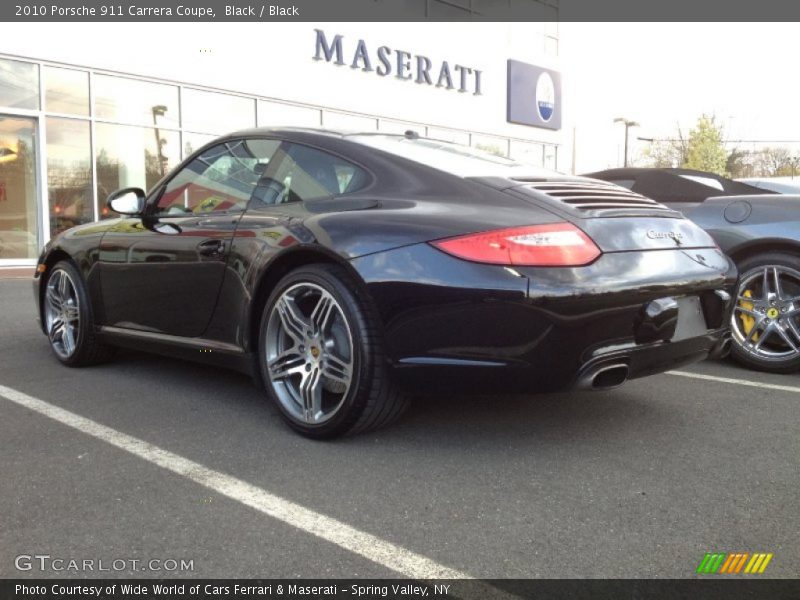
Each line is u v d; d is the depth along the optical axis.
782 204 4.29
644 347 2.77
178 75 12.64
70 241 4.30
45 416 3.30
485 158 3.44
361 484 2.54
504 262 2.57
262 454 2.83
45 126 11.18
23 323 5.89
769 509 2.36
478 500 2.42
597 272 2.64
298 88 14.49
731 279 3.18
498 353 2.60
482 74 19.05
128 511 2.31
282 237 3.06
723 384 4.04
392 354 2.73
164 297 3.68
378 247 2.76
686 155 57.91
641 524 2.25
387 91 16.39
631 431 3.15
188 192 3.77
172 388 3.82
